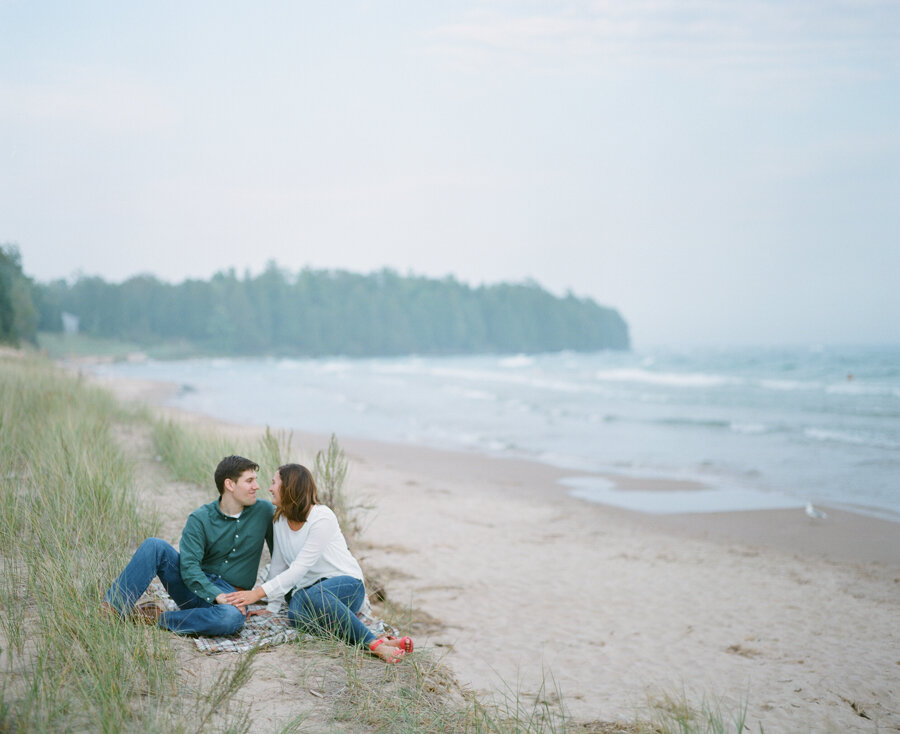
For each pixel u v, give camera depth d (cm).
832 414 2669
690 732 400
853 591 760
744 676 526
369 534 921
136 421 1470
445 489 1334
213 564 470
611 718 441
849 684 510
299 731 335
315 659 423
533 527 1055
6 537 521
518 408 3111
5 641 376
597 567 845
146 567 435
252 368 9719
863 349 16125
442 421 2591
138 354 15325
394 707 378
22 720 297
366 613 503
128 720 319
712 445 1936
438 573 781
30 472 666
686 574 823
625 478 1487
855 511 1163
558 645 589
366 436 2172
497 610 676
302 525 477
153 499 730
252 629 452
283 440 977
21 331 8475
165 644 398
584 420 2600
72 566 468
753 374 5522
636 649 583
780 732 432
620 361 10644
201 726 321
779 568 854
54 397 1251
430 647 553
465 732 373
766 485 1394
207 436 1083
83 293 17525
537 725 403
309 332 19938
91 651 363
